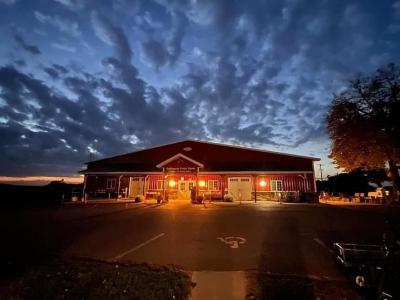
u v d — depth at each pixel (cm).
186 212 1748
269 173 2795
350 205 2308
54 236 1042
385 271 471
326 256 745
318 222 1320
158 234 1052
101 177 3102
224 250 812
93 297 498
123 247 861
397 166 2645
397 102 2522
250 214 1633
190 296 512
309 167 2875
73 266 660
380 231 1079
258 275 590
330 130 2900
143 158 3281
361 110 2764
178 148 3247
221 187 2856
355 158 2634
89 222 1385
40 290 530
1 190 2755
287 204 2384
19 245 903
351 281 556
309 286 531
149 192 2969
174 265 674
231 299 496
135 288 529
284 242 907
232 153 3125
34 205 2456
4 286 554
